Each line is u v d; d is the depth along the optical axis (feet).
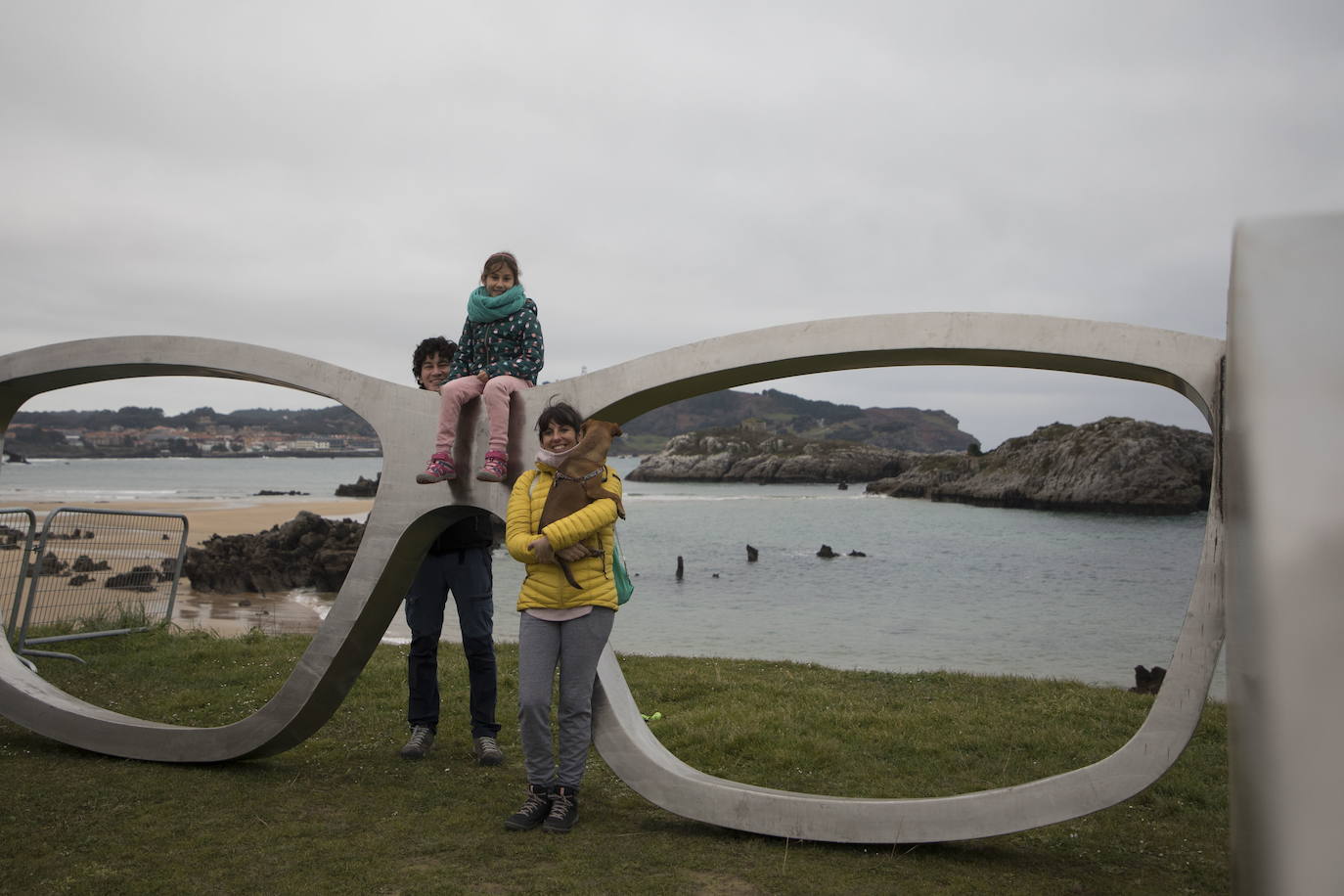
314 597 68.59
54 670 20.56
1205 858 10.69
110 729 13.69
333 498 223.10
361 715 16.93
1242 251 5.12
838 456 388.16
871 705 18.54
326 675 12.58
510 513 11.23
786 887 9.31
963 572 95.25
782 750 14.80
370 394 12.92
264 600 66.95
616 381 11.59
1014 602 73.77
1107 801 9.59
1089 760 14.73
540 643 11.10
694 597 74.59
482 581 14.12
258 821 11.10
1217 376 9.25
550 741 11.15
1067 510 204.85
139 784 12.44
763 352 10.88
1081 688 21.61
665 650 47.73
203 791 12.19
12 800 11.66
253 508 177.58
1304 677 3.99
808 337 10.70
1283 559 4.20
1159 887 9.67
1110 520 174.81
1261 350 4.73
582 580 10.97
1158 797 12.85
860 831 10.35
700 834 10.96
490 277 13.04
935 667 44.37
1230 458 5.30
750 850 10.39
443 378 15.47
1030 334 9.89
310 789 12.42
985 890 9.40
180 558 26.48
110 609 26.16
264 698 18.47
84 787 12.25
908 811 10.23
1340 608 4.01
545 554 10.82
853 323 10.53
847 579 88.48
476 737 14.11
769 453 410.11
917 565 101.55
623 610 65.82
